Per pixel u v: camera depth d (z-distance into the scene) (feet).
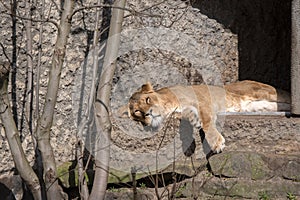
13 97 32.60
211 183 30.32
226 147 34.24
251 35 46.70
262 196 29.50
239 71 45.65
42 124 25.36
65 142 34.24
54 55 24.97
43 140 25.53
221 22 43.83
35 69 33.32
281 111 39.83
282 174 30.01
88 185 30.66
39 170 31.24
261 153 31.12
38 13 33.35
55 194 25.99
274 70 48.60
